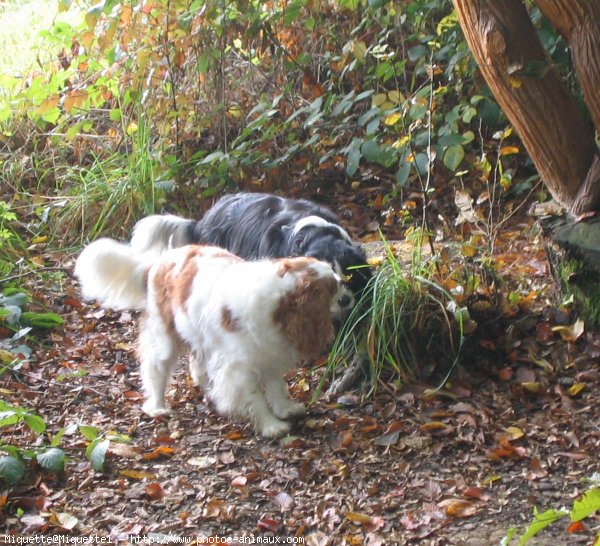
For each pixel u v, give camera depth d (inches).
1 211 136.6
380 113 136.6
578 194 111.9
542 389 105.6
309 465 98.2
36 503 94.0
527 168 140.0
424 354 109.7
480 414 103.0
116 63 141.3
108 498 95.1
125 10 136.5
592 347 108.9
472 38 110.3
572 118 110.3
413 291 109.7
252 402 102.4
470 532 90.9
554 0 107.7
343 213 142.0
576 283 110.2
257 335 100.6
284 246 114.7
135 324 122.5
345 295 107.2
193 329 103.7
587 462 97.1
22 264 132.1
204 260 104.6
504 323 111.9
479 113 135.1
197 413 106.9
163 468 98.7
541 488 94.7
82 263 107.2
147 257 108.6
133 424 104.9
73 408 107.4
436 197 140.3
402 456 99.1
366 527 91.6
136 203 140.8
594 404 103.6
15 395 108.4
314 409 106.1
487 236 120.4
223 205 123.3
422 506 93.5
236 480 96.4
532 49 108.7
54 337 119.1
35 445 100.9
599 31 106.7
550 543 89.3
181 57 140.7
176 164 142.3
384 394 106.8
